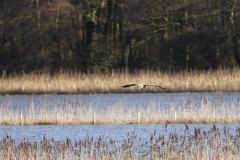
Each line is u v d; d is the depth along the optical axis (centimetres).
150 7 8194
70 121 4228
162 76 6788
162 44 8312
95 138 3506
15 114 4406
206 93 6034
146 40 8312
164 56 8250
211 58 8062
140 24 8288
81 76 7075
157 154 2525
